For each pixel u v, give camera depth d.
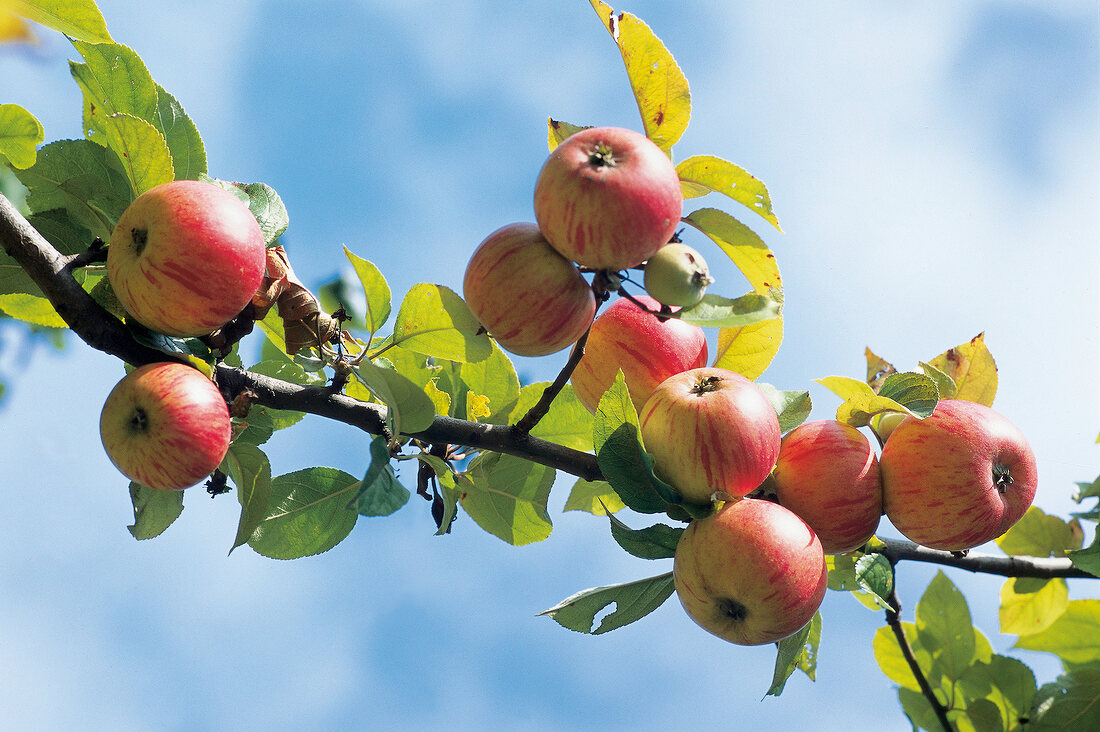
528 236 1.51
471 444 1.56
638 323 1.57
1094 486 1.73
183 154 1.57
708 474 1.51
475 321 1.55
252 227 1.50
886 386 1.57
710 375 1.54
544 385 1.63
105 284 1.53
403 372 1.61
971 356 1.63
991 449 1.55
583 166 1.48
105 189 1.54
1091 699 1.67
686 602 1.53
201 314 1.49
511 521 1.63
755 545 1.50
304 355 1.56
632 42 1.53
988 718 1.68
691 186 1.54
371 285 1.55
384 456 1.49
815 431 1.55
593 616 1.57
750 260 1.53
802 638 1.57
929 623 1.73
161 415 1.48
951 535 1.55
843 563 1.63
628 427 1.52
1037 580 1.72
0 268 1.53
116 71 1.56
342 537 1.62
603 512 1.69
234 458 1.55
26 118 1.54
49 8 1.51
